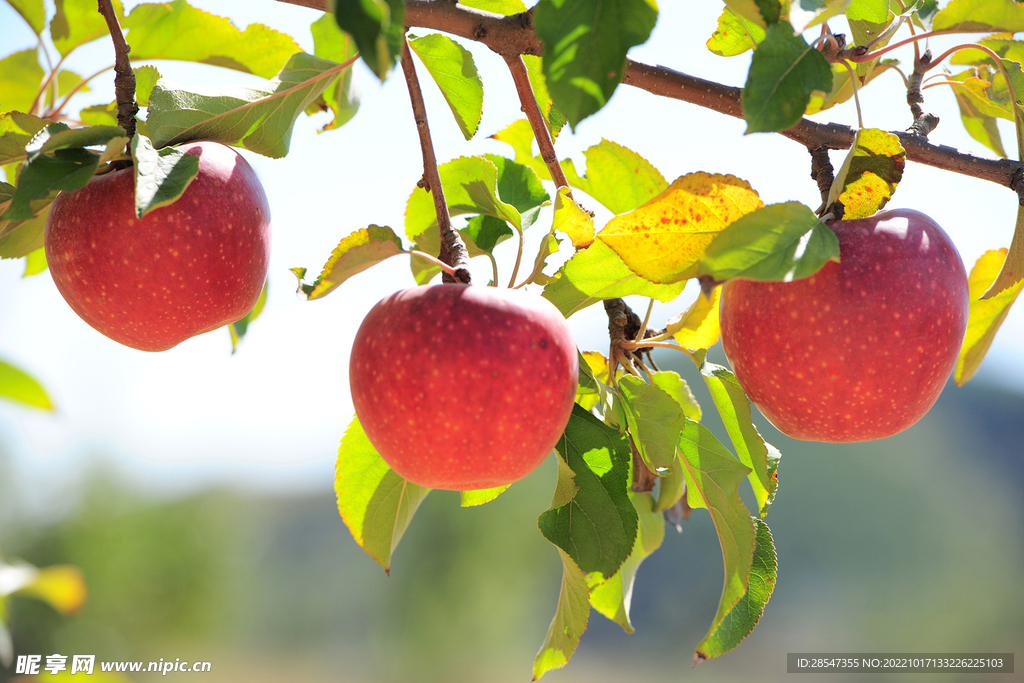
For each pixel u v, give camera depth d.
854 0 0.97
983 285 1.00
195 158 0.91
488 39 0.93
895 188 0.91
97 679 1.23
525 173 0.98
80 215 0.93
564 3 0.85
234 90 0.94
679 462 0.96
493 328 0.88
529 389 0.88
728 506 0.92
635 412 0.94
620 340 0.96
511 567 8.30
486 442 0.88
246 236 0.95
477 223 0.98
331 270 0.87
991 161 0.95
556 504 0.92
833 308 0.89
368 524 0.96
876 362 0.89
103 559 8.90
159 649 9.05
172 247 0.93
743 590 0.91
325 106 1.04
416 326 0.88
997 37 1.00
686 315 0.94
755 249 0.85
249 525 11.52
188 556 9.51
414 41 1.00
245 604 10.64
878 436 0.91
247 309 0.98
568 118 0.84
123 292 0.93
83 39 1.04
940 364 0.90
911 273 0.89
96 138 0.90
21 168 0.89
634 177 0.98
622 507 0.92
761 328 0.90
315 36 1.04
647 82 0.95
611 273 0.93
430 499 8.53
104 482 9.43
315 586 12.62
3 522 9.05
